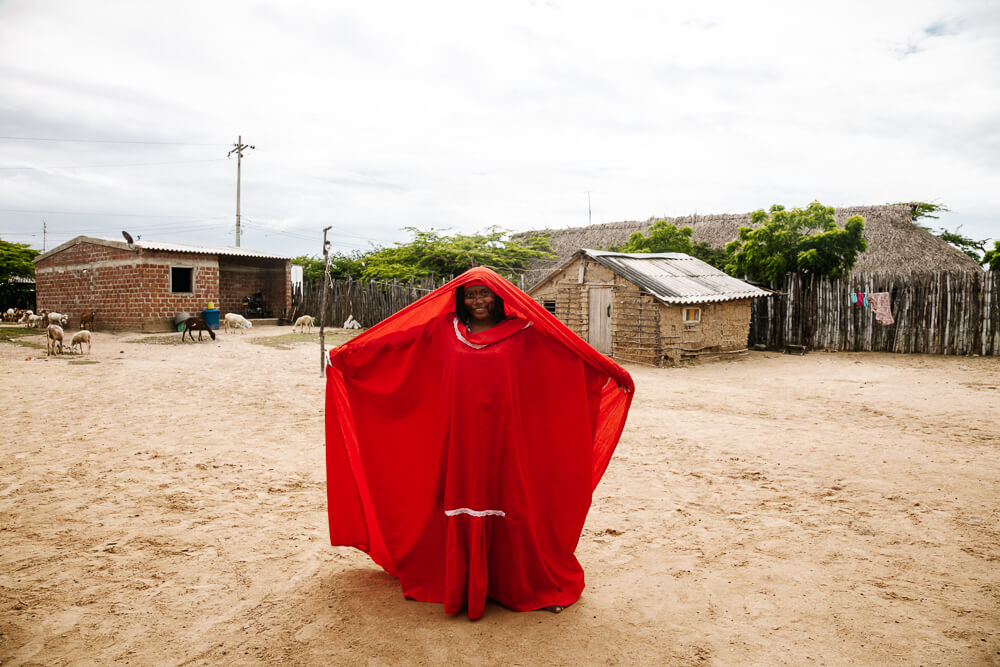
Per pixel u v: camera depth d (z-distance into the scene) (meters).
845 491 5.51
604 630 3.09
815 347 18.11
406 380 3.38
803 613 3.29
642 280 15.70
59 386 10.70
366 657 2.82
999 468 6.18
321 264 35.28
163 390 10.56
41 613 3.20
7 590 3.46
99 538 4.28
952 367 14.16
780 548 4.22
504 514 3.23
